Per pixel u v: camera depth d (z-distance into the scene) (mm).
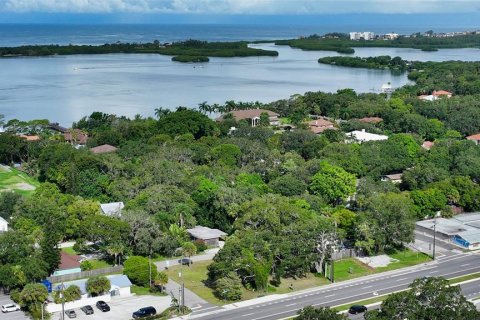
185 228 161375
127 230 144500
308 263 135750
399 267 144875
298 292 129375
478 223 174000
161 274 128250
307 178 192625
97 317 116188
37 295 116000
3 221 154000
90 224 145250
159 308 120438
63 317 113312
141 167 194625
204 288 130875
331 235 141625
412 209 170875
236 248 129750
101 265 142500
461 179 190750
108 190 183125
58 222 153125
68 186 186500
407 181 199375
